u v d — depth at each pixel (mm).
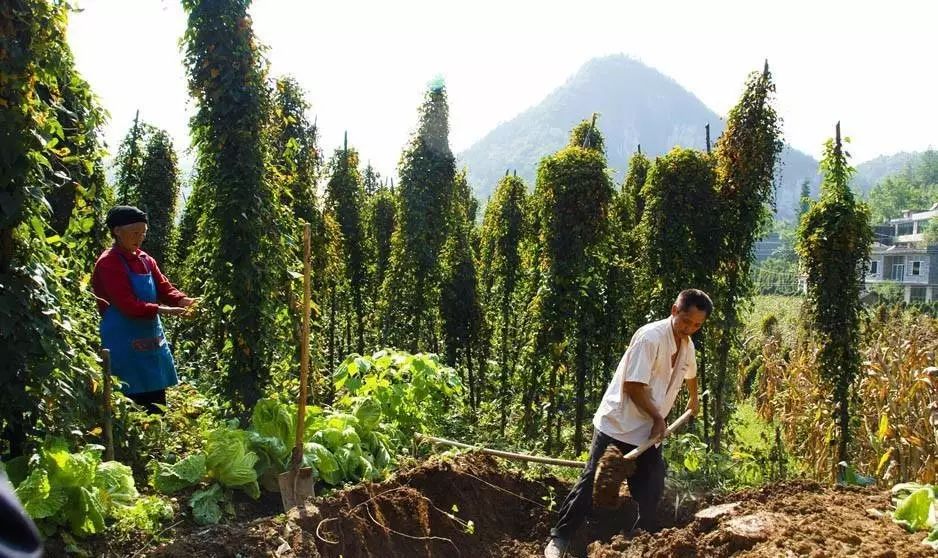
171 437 5402
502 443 7270
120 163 12188
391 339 11969
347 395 6734
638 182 12227
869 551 3893
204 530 4234
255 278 5926
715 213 8711
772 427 13250
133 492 4270
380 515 4945
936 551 3885
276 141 7770
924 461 8086
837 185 8391
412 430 6770
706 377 9039
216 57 5809
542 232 8938
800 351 11750
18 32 4004
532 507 5781
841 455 8359
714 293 8766
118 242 5305
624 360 4918
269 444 5094
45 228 4527
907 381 9062
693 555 4363
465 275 12109
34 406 4051
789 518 4461
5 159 3848
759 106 8555
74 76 4527
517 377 9188
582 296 8625
